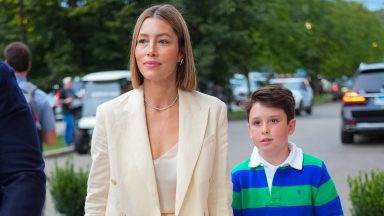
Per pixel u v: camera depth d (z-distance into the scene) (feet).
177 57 8.93
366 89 44.16
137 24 8.95
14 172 6.27
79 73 77.51
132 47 9.04
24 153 6.35
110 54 76.95
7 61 16.85
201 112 8.79
